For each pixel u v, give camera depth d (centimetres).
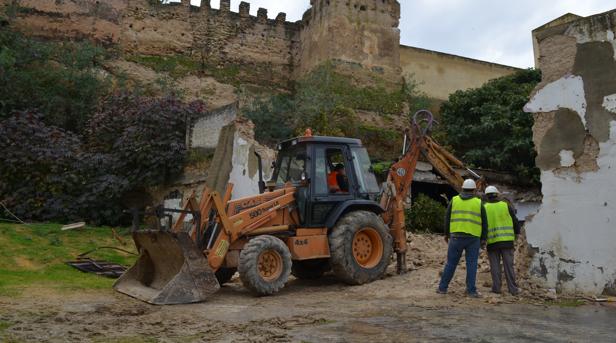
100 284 806
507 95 2023
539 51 775
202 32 2434
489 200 739
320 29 2283
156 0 2378
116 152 1603
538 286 722
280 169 925
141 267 770
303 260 876
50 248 1085
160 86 2202
